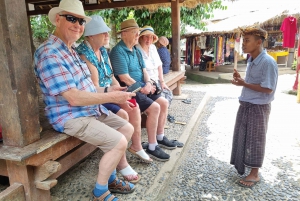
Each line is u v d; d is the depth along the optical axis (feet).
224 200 7.72
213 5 29.99
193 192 8.13
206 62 46.37
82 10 6.42
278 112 17.03
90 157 10.21
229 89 26.55
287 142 12.00
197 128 14.21
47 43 6.15
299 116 16.06
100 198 6.71
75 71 6.40
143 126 12.76
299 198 7.77
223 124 14.80
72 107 6.37
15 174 6.05
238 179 8.84
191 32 41.78
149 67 11.91
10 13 5.27
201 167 9.72
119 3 19.90
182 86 29.43
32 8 23.04
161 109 10.32
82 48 7.88
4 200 5.57
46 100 6.43
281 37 43.65
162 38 17.95
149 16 28.50
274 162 10.05
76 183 8.32
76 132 6.30
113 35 29.81
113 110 8.14
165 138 10.72
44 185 6.11
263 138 7.97
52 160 6.32
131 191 7.66
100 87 7.74
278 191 8.13
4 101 5.59
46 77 5.85
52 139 6.17
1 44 5.26
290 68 39.68
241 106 8.30
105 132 6.36
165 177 8.52
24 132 5.72
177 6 18.95
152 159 9.75
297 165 9.80
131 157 9.96
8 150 5.60
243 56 42.37
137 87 7.99
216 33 39.99
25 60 5.70
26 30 5.70
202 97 20.56
